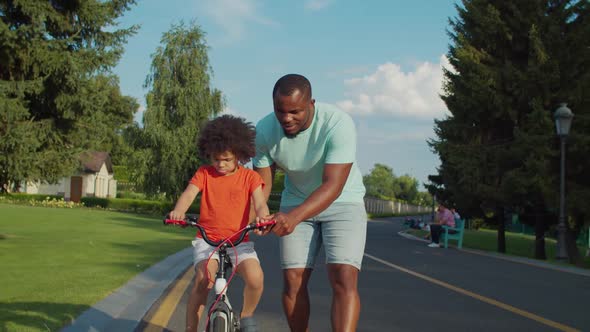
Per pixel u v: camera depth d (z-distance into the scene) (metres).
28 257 11.12
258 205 4.16
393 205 87.62
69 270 9.34
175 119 40.31
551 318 6.95
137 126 40.75
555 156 18.48
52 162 15.52
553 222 19.78
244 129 4.16
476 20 20.28
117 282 8.20
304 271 4.54
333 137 4.20
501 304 7.88
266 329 6.11
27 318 5.55
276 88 4.13
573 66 18.62
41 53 14.36
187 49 40.34
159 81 39.78
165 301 7.23
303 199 4.67
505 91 20.19
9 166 14.38
